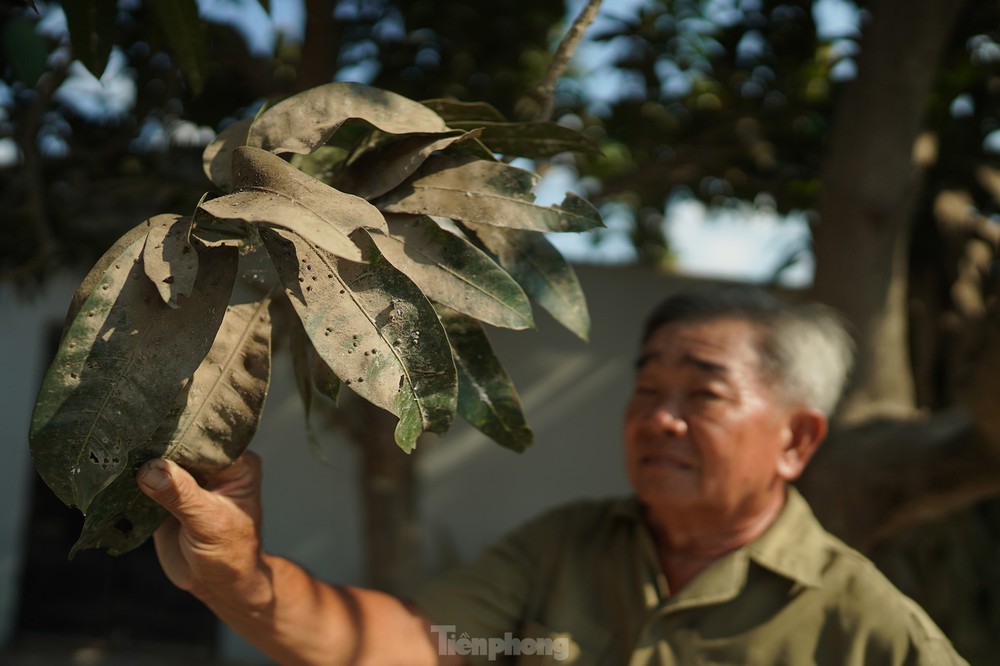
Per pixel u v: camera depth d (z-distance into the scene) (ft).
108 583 19.81
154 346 2.56
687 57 11.10
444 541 18.39
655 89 11.27
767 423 4.80
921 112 8.19
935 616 12.12
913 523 7.82
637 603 4.76
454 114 3.32
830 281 8.24
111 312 2.54
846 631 4.38
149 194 8.57
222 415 2.91
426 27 10.26
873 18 8.38
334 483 18.51
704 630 4.53
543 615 4.95
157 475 2.88
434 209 2.94
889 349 8.10
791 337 4.96
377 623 4.50
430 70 10.55
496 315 2.82
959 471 7.05
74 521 19.92
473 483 18.71
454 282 2.85
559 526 5.30
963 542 12.48
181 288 2.49
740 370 4.77
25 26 5.35
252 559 3.55
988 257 12.63
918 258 12.81
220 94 9.32
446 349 2.67
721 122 11.25
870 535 7.59
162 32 6.11
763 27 10.64
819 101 10.87
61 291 19.07
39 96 7.47
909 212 8.35
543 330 18.67
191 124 9.02
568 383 18.67
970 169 11.42
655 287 18.65
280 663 4.15
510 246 3.32
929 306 12.82
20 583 19.38
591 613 4.90
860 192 8.14
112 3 3.84
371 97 2.97
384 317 2.67
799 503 4.97
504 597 4.94
